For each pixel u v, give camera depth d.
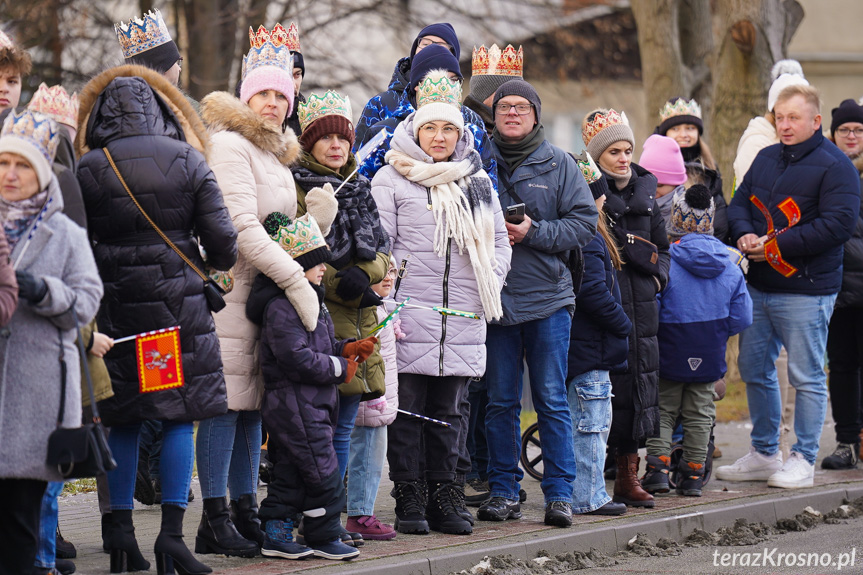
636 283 10.27
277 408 7.46
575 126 39.41
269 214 7.68
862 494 11.56
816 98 11.76
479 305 8.71
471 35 31.16
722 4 18.69
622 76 36.69
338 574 7.05
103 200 6.82
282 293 7.48
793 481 11.46
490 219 8.74
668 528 9.52
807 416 11.65
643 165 11.74
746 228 12.05
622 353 9.83
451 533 8.68
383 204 8.63
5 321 5.54
